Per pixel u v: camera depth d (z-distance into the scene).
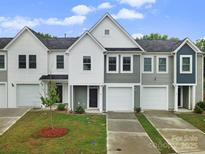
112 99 28.16
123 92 28.20
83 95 28.91
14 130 18.97
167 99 29.41
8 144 15.66
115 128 19.84
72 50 27.03
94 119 23.02
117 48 28.42
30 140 16.45
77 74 27.09
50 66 29.78
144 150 14.77
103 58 27.12
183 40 28.17
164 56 29.30
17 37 29.31
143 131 19.20
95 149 14.74
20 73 29.55
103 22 28.59
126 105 28.20
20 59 29.50
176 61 28.23
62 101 29.62
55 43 31.11
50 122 21.19
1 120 22.48
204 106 27.77
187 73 28.33
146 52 28.70
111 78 27.95
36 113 25.69
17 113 25.69
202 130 19.89
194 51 28.22
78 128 19.36
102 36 28.61
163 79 29.39
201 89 29.41
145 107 29.41
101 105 27.31
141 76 29.02
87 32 26.72
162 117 24.95
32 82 29.53
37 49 29.42
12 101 29.78
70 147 15.05
